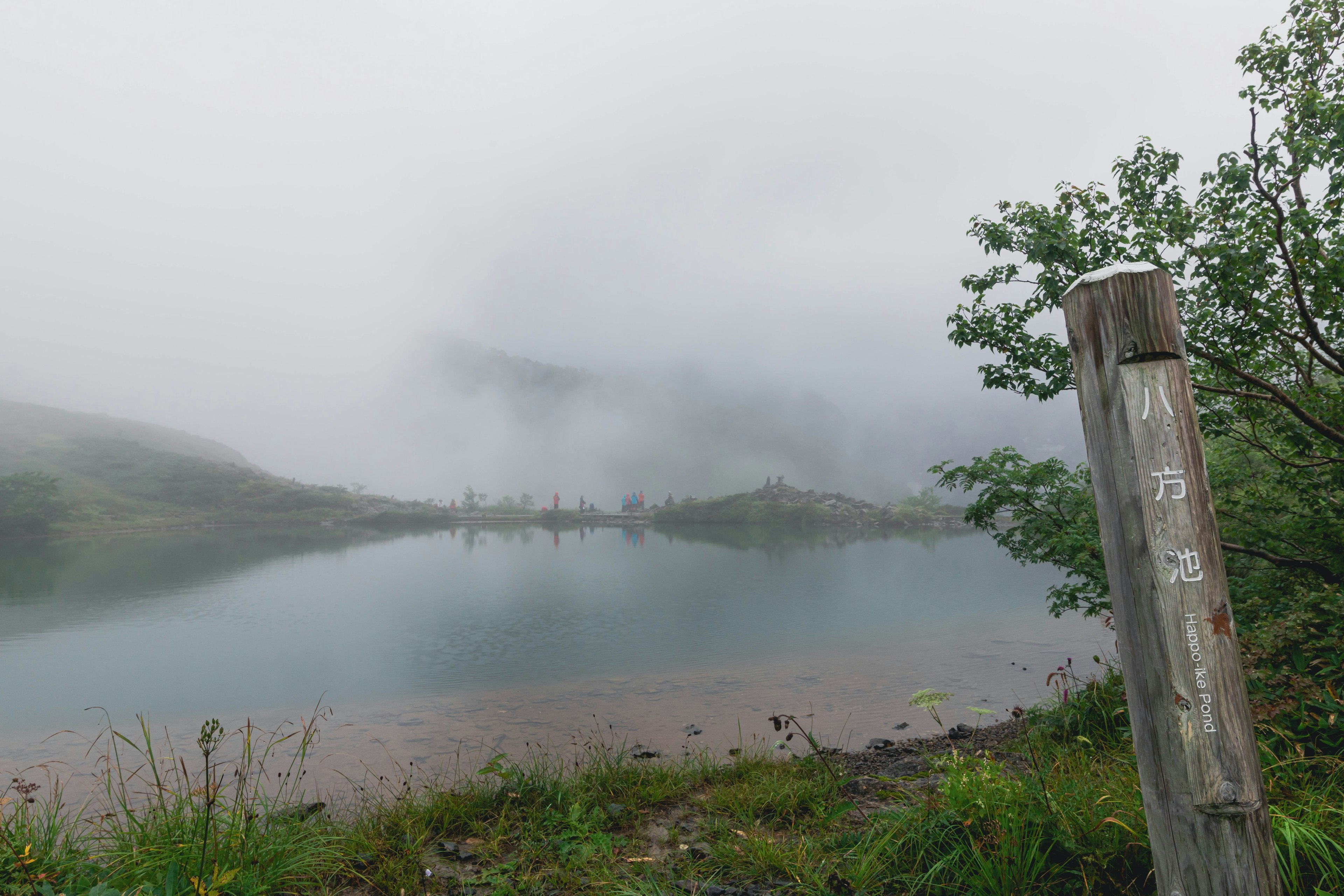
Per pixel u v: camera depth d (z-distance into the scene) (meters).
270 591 17.56
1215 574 1.71
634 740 6.00
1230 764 1.66
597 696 7.59
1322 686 3.54
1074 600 5.48
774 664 9.02
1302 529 4.62
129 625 12.84
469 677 8.63
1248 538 4.89
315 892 2.82
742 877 2.93
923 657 9.17
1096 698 4.78
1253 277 4.15
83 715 7.23
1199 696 1.68
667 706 7.14
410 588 17.84
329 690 8.10
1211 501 1.74
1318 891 2.11
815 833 3.38
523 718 6.79
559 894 2.85
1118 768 3.35
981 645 9.84
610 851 3.19
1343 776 2.88
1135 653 1.77
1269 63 4.45
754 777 4.26
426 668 9.12
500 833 3.44
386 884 2.90
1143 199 4.80
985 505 5.75
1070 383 4.97
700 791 4.24
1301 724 3.21
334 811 4.00
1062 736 4.59
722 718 6.66
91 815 4.34
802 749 5.62
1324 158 4.05
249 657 10.01
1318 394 4.54
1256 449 5.26
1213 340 4.55
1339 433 4.38
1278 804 2.58
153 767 3.15
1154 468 1.74
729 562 24.52
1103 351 1.81
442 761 5.46
